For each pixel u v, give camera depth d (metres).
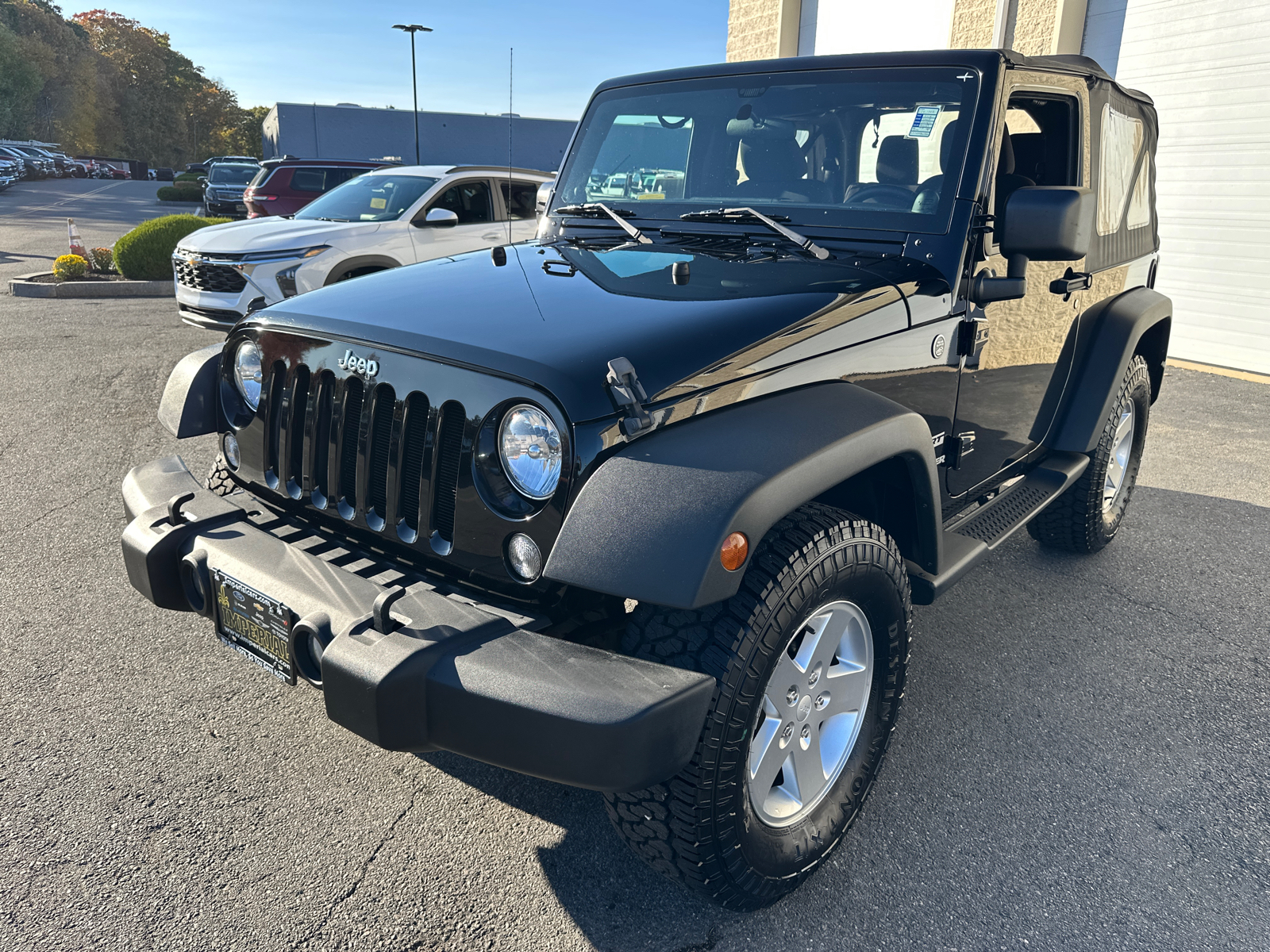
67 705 2.71
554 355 1.76
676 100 2.96
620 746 1.53
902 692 2.28
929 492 2.17
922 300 2.33
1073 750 2.62
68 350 7.90
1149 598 3.62
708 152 2.84
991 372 2.75
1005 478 3.10
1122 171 3.54
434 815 2.30
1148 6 8.34
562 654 1.64
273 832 2.22
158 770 2.44
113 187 46.69
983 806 2.38
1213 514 4.59
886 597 2.09
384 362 1.93
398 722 1.62
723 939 1.94
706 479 1.65
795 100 2.71
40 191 40.03
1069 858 2.19
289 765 2.48
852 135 2.60
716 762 1.73
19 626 3.16
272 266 7.42
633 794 1.79
